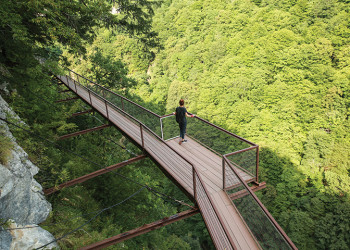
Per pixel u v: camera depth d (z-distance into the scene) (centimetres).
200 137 836
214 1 7981
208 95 5900
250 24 6900
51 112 1039
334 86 4759
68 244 628
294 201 3428
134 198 1227
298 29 6238
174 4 9312
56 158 916
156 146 831
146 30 1659
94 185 1077
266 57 5962
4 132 593
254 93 5444
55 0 825
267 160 4012
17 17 757
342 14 5734
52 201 811
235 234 505
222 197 598
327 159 3981
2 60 916
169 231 2644
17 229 500
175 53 7594
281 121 4916
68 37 877
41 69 1013
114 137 1964
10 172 494
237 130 4981
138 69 7769
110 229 935
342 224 2808
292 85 5300
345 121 4491
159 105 6425
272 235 444
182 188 639
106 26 1374
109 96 1302
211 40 7331
